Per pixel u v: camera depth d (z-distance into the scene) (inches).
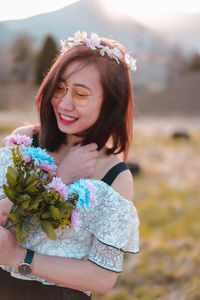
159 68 1513.3
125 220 56.0
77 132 60.6
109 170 60.1
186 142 453.1
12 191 50.8
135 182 267.6
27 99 902.4
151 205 216.1
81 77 55.6
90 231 56.4
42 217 50.4
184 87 1042.1
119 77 58.1
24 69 1355.8
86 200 51.1
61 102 57.0
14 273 60.5
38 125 69.4
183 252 153.5
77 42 57.5
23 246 57.4
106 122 59.7
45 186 51.8
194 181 279.3
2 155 60.8
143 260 146.2
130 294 126.0
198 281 132.8
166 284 132.0
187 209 211.2
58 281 55.2
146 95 1059.9
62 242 57.4
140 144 426.9
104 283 56.0
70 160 58.6
